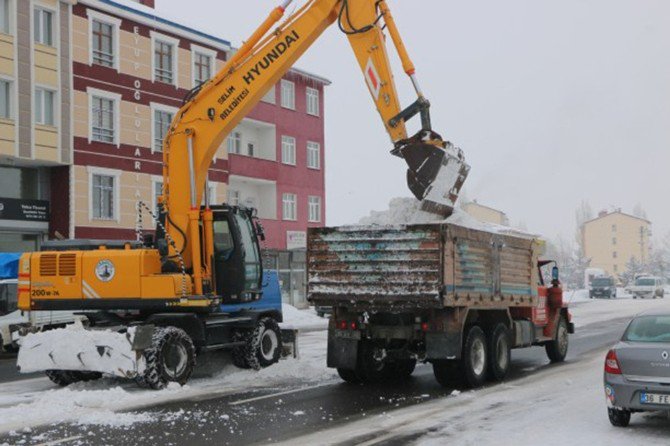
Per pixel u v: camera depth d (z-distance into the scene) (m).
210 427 9.34
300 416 10.08
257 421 9.73
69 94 30.86
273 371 14.55
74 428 9.34
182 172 14.17
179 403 11.16
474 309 12.97
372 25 13.52
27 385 13.70
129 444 8.44
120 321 13.73
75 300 13.55
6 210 29.19
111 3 32.62
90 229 31.50
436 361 12.62
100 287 13.46
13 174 30.17
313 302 13.15
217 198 38.41
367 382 13.54
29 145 29.22
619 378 8.83
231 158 40.09
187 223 13.92
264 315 15.51
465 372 12.48
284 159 44.31
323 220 47.06
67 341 12.41
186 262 13.85
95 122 32.19
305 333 25.84
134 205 33.59
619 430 8.87
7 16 28.98
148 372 12.22
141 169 34.03
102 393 11.70
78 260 13.62
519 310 15.34
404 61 13.45
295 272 44.19
